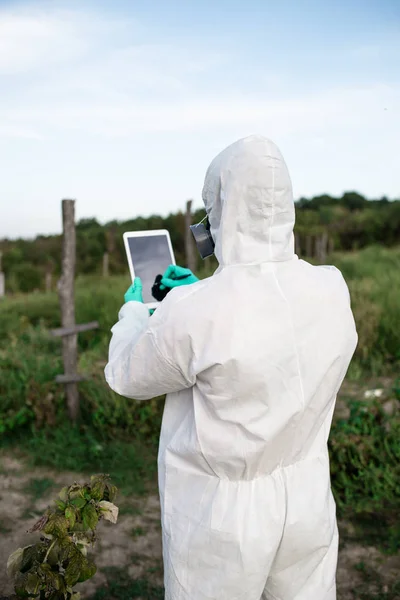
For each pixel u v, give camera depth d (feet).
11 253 72.18
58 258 77.46
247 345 4.98
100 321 26.63
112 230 69.41
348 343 5.57
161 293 7.21
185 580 5.40
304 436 5.44
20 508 12.77
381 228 71.67
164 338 5.05
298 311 5.24
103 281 35.35
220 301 5.03
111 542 11.59
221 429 5.20
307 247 60.08
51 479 14.05
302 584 5.60
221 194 5.26
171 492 5.55
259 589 5.28
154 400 15.84
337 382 5.55
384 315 24.21
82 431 15.99
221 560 5.21
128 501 13.09
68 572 5.59
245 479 5.31
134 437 15.69
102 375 17.67
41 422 16.06
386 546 11.23
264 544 5.17
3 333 27.58
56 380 16.11
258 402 5.10
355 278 32.83
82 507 5.94
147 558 11.10
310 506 5.43
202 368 4.99
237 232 5.22
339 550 11.11
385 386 19.54
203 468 5.37
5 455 15.28
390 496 12.39
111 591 10.14
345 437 12.98
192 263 24.72
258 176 5.06
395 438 12.97
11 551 11.12
